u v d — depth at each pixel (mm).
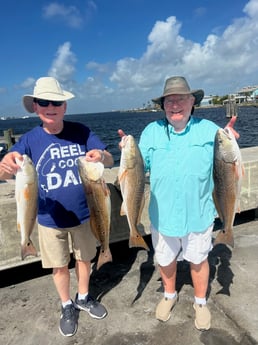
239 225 5473
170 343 2918
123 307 3480
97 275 4133
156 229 3133
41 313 3447
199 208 2984
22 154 2941
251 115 61125
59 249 3131
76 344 2984
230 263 4207
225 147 2797
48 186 3000
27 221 2684
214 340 2914
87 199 2881
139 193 2928
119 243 4898
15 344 3016
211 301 3459
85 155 3090
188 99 2869
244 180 5184
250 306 3342
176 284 3830
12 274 4254
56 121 2947
